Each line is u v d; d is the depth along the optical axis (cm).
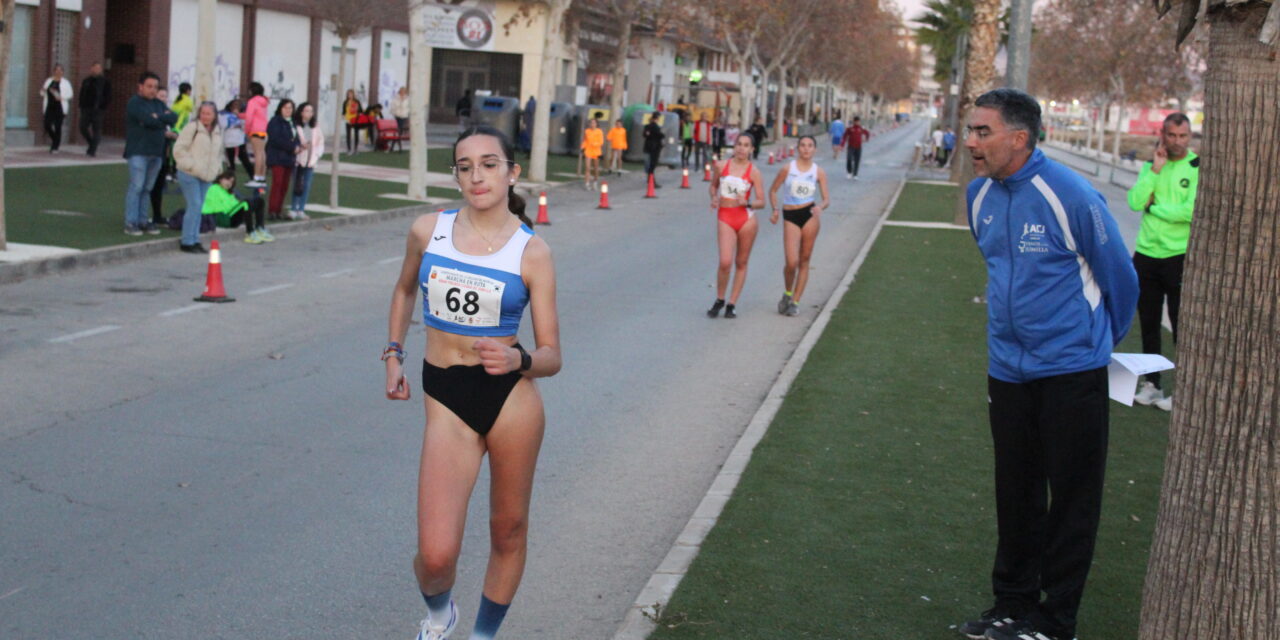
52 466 724
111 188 2180
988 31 2847
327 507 676
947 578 580
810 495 705
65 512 648
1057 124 13262
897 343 1209
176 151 1619
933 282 1683
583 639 521
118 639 500
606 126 4472
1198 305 353
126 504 666
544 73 3347
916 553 614
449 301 437
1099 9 5388
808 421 883
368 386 966
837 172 4834
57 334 1100
